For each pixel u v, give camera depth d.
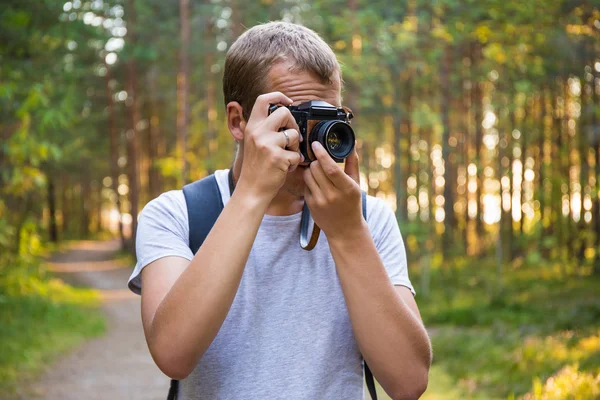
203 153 26.33
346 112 1.50
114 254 34.62
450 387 6.77
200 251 1.38
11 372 7.67
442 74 19.16
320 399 1.51
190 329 1.35
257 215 1.39
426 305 15.30
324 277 1.57
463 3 13.03
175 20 24.53
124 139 33.47
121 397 7.11
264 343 1.51
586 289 15.17
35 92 8.09
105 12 23.91
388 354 1.45
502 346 8.23
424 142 25.17
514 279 18.36
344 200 1.42
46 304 12.25
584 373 5.49
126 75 28.83
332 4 16.33
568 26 11.91
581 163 19.39
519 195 25.77
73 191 48.25
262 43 1.52
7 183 10.09
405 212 23.08
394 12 15.37
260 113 1.43
